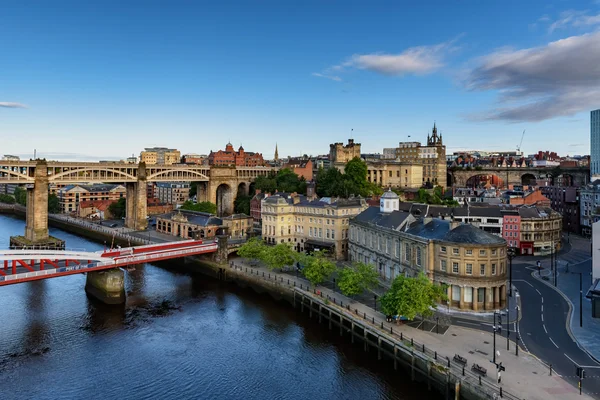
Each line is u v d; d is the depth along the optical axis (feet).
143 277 395.75
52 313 298.35
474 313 257.75
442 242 268.00
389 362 229.25
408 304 228.84
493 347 210.38
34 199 519.60
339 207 414.82
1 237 590.96
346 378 214.90
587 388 174.40
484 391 172.35
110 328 272.92
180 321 285.84
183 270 422.82
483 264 257.96
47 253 298.76
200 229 511.81
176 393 201.77
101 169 578.25
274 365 227.81
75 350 242.58
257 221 585.63
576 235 552.41
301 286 320.70
